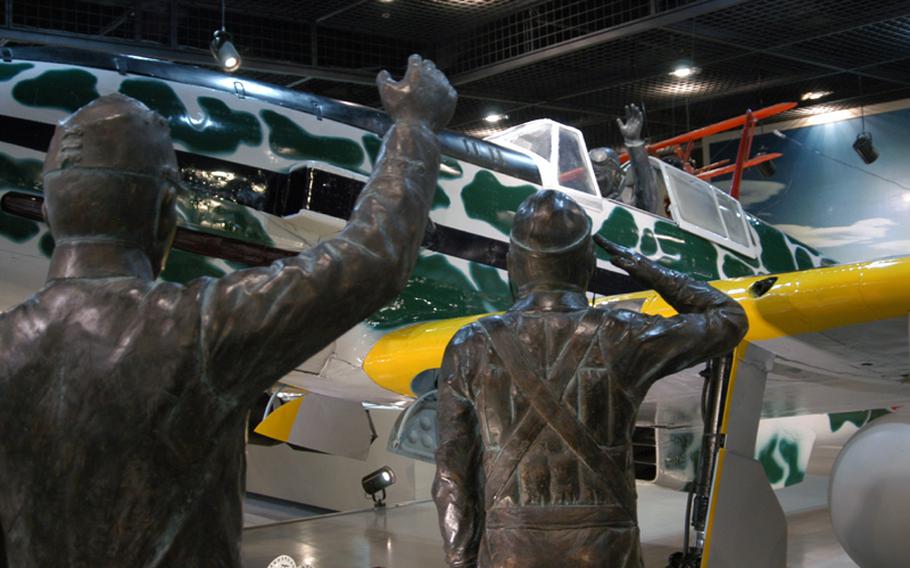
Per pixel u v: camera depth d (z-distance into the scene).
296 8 7.58
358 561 4.70
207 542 1.03
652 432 4.48
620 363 1.63
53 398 1.01
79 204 1.06
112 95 1.12
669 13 6.98
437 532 5.55
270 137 4.25
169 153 1.12
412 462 6.96
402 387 4.55
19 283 3.94
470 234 4.80
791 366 3.78
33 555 1.02
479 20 7.93
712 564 2.74
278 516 6.62
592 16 7.66
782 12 7.18
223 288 1.01
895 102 9.58
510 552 1.60
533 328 1.68
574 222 1.75
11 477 1.03
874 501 3.71
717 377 2.92
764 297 3.20
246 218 4.14
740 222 6.61
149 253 1.11
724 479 2.83
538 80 8.73
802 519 5.96
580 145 5.38
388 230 1.04
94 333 1.01
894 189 9.58
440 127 1.16
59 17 7.14
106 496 0.99
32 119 3.82
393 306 4.55
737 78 8.96
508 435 1.64
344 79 8.14
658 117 10.27
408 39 8.39
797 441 5.91
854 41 7.98
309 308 1.00
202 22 7.55
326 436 5.48
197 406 1.00
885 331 3.20
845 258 9.85
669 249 5.80
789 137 10.12
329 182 4.19
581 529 1.59
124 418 0.99
